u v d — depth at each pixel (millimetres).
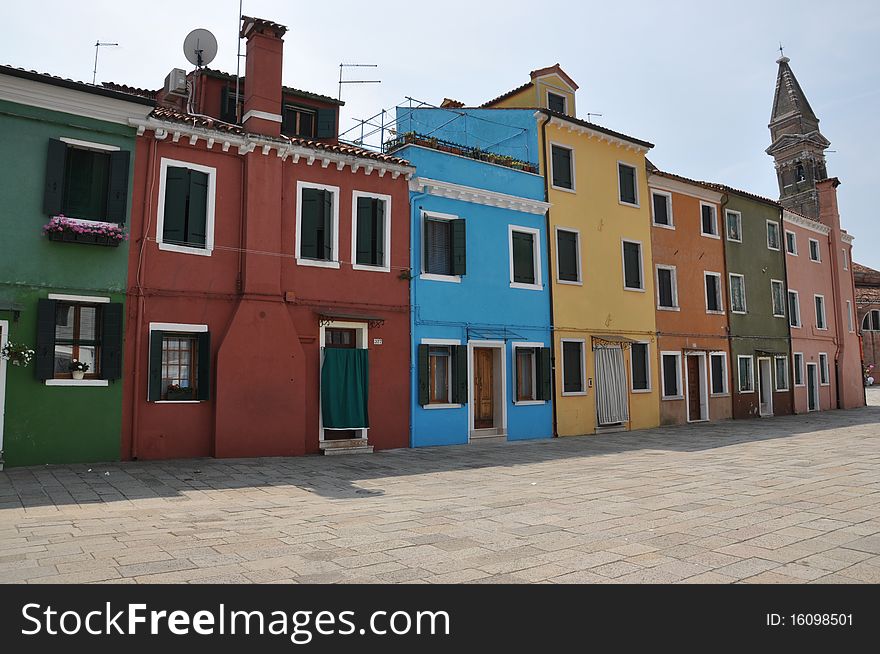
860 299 54125
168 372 13336
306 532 7199
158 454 12875
